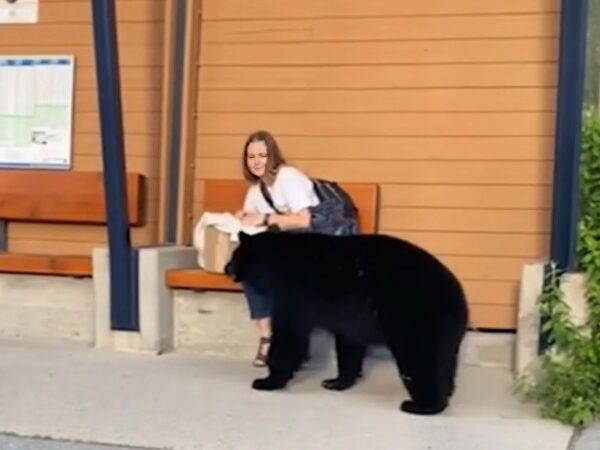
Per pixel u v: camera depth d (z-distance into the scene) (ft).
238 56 20.61
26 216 21.54
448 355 14.53
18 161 21.75
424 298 14.37
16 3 21.83
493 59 19.15
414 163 19.58
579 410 14.06
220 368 17.60
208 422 14.01
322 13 20.08
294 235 15.84
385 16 19.71
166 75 20.75
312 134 20.18
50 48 21.71
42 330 20.11
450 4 19.35
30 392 15.61
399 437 13.35
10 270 19.99
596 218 16.48
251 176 18.19
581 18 15.76
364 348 16.25
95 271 19.08
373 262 14.80
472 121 19.26
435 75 19.45
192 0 20.59
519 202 19.03
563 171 16.05
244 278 16.07
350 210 17.93
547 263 16.75
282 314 15.69
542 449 12.87
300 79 20.24
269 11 20.39
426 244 19.51
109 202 18.57
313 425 13.92
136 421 14.02
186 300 18.88
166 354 18.71
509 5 19.06
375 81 19.79
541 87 18.93
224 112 20.74
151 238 21.34
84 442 13.14
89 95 21.57
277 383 15.96
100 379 16.57
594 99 18.25
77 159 21.66
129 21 21.39
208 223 18.44
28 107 21.72
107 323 19.04
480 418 14.40
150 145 21.36
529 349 16.49
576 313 15.78
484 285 19.13
